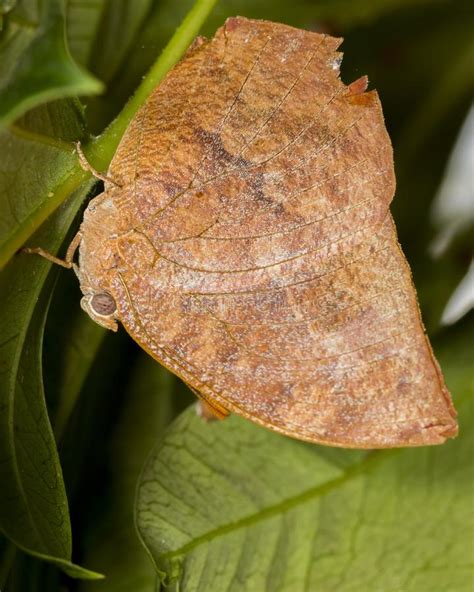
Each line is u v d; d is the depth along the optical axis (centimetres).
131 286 22
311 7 25
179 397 25
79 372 23
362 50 26
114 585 24
